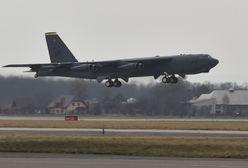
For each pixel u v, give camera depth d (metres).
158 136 146.88
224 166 86.38
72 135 148.62
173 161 95.12
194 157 106.56
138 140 127.94
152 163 90.62
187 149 116.69
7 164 86.06
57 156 104.69
